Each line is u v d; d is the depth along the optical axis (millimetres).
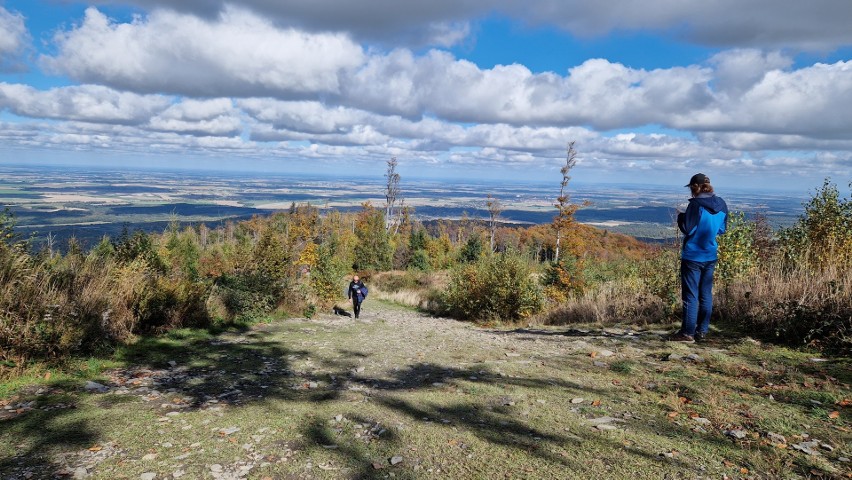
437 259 50375
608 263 21328
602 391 4480
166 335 8375
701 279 6086
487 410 4172
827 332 5363
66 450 3379
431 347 7961
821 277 6180
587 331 8000
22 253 6617
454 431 3713
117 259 10445
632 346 6168
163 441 3600
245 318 11391
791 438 3150
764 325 6145
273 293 13344
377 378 5781
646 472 2814
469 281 16016
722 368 4816
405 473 3035
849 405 3635
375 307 20875
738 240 8688
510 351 6871
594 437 3379
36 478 2924
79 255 8258
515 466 3020
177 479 2984
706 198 5859
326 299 18375
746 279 7695
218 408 4465
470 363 6266
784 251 8297
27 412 4176
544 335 8289
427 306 21203
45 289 6363
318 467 3164
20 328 5477
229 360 6816
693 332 6145
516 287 14430
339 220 75500
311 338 9188
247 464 3215
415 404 4500
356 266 46281
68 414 4152
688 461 2922
